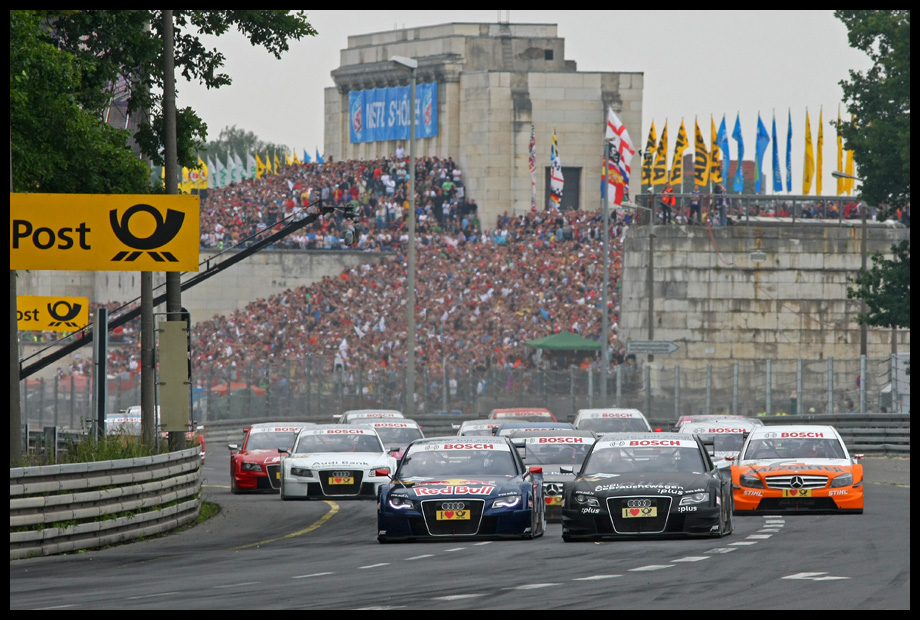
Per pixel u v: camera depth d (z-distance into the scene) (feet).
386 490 207.41
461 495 203.72
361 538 219.61
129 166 296.92
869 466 413.80
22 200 246.88
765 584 141.79
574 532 195.31
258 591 143.64
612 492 194.29
